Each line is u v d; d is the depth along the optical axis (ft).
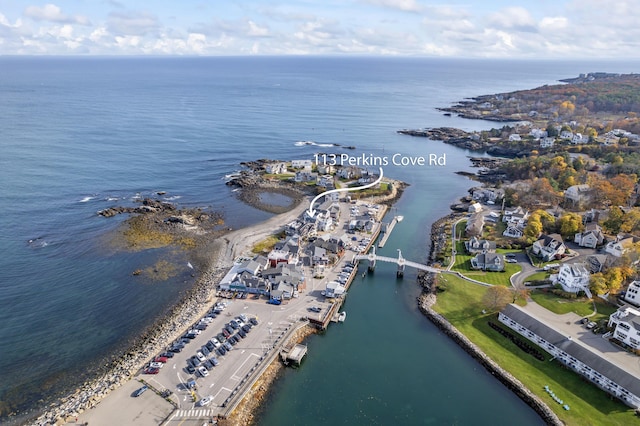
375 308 343.87
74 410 232.32
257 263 381.60
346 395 254.27
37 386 257.14
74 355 284.61
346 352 291.38
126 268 395.14
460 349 295.28
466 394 255.91
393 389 259.19
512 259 403.54
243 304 334.03
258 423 233.14
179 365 264.72
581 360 262.47
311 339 304.30
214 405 234.99
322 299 343.67
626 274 346.13
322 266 390.01
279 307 330.95
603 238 428.97
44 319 320.91
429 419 238.07
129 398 239.09
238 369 262.67
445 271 386.32
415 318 330.95
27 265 393.50
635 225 444.14
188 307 333.21
